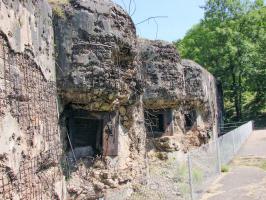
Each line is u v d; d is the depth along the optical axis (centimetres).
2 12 387
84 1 658
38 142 486
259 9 2978
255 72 2742
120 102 746
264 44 2772
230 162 1316
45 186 500
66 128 675
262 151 1533
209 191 923
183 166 1002
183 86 1218
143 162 852
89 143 726
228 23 2898
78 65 634
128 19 743
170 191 848
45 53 553
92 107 682
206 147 1047
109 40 668
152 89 1123
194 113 1461
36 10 514
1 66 379
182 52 3294
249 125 2241
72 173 665
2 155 368
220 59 2780
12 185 389
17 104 419
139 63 840
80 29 643
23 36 450
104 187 695
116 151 745
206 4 3002
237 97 2842
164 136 1190
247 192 895
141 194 776
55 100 597
